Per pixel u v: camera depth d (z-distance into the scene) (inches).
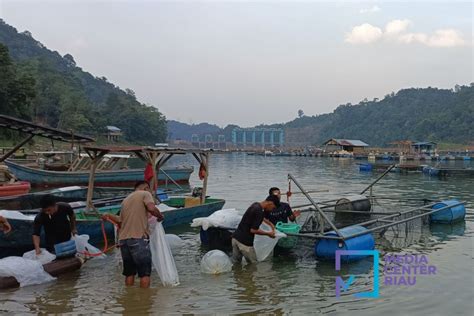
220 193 1013.2
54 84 4913.9
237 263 388.5
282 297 303.0
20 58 6692.9
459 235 506.0
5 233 361.7
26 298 297.0
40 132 598.9
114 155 1240.2
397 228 497.4
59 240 363.3
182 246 455.5
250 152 5078.7
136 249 314.0
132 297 300.8
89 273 355.9
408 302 292.4
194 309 279.9
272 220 438.9
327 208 584.7
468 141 5664.4
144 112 5797.2
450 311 276.8
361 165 1946.4
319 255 398.3
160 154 589.3
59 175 1018.1
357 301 295.0
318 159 3558.1
